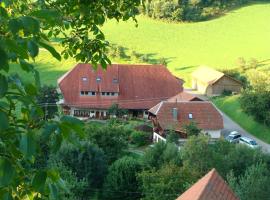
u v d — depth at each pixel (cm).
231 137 6400
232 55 11281
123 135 5206
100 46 968
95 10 933
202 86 9462
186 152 4169
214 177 1975
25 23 360
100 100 7831
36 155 361
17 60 400
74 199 3312
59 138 376
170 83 8206
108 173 4497
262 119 6938
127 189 4356
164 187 3741
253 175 3447
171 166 3891
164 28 12581
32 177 379
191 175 3825
